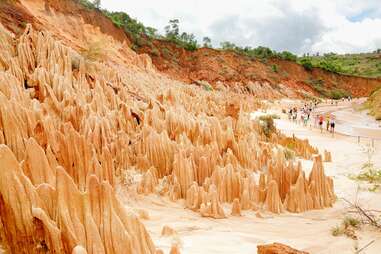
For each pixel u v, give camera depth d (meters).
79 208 5.18
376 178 16.27
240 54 89.62
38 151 6.18
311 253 8.13
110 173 10.69
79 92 15.41
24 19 27.80
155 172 12.67
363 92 107.75
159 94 24.45
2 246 5.13
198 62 79.19
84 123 12.74
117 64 34.72
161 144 13.39
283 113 53.16
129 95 20.66
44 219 4.92
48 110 12.70
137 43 68.69
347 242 8.77
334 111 64.50
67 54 17.84
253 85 77.88
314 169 12.66
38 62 16.89
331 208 12.38
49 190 5.34
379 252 8.23
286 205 11.95
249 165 15.60
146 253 5.81
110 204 5.37
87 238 5.09
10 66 14.55
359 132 37.94
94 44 30.88
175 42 81.00
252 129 23.42
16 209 5.01
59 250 4.94
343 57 184.00
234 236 8.91
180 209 10.99
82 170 9.16
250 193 11.96
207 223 9.90
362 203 12.81
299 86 93.62
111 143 13.08
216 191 10.83
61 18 40.88
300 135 32.53
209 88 66.94
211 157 13.05
